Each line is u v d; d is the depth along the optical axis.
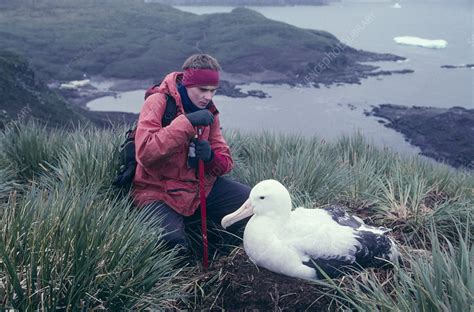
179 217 3.52
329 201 4.23
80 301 2.43
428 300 2.20
